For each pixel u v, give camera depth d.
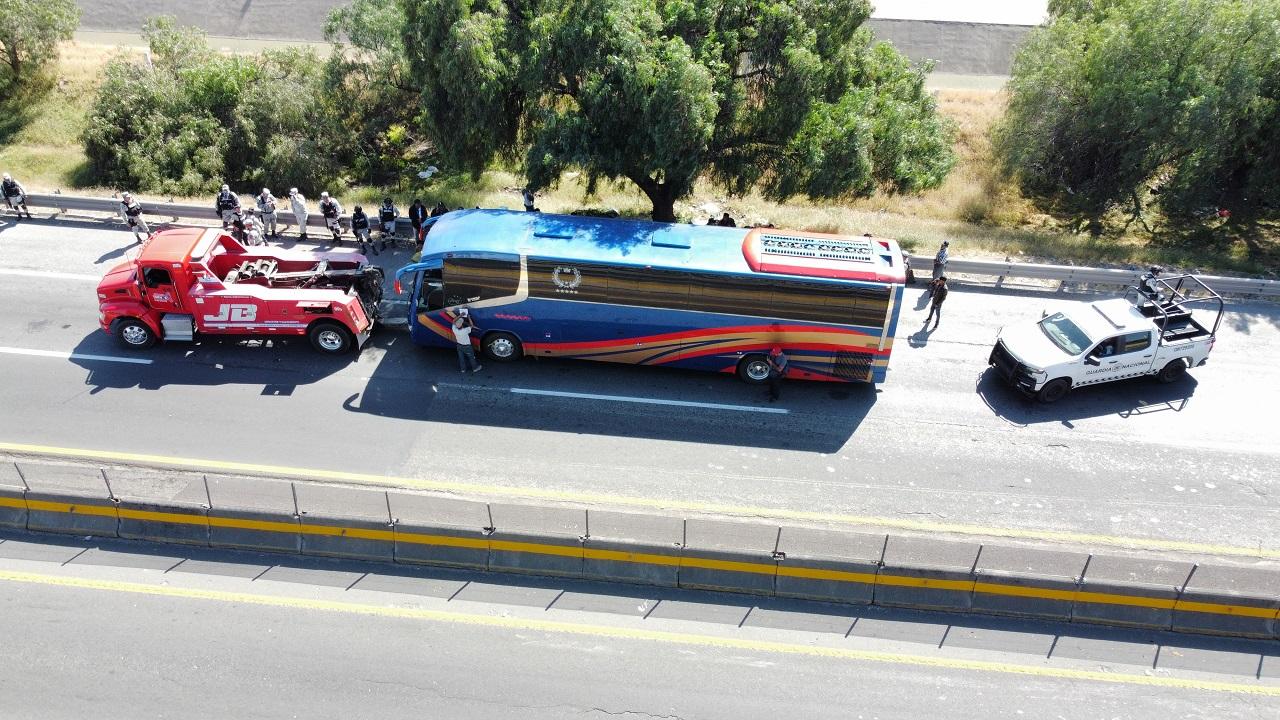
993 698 12.02
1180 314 19.38
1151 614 13.19
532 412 17.73
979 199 33.88
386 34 32.69
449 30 20.83
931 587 13.29
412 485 15.45
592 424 17.47
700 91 20.06
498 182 31.55
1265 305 23.50
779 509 15.39
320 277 19.42
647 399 18.44
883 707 11.79
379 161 34.41
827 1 22.33
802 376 18.88
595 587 13.47
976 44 43.78
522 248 17.91
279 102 32.00
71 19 35.69
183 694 11.40
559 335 18.86
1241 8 29.06
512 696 11.60
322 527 13.62
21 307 20.02
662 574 13.45
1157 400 19.19
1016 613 13.29
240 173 32.34
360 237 23.30
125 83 32.22
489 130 22.59
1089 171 34.34
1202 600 13.06
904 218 30.91
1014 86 33.25
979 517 15.49
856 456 16.95
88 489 14.39
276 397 17.64
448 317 18.69
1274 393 19.58
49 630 12.22
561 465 16.19
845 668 12.33
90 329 19.42
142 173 30.02
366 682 11.69
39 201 24.27
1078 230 32.44
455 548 13.56
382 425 17.02
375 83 34.34
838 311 17.84
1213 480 16.73
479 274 18.09
